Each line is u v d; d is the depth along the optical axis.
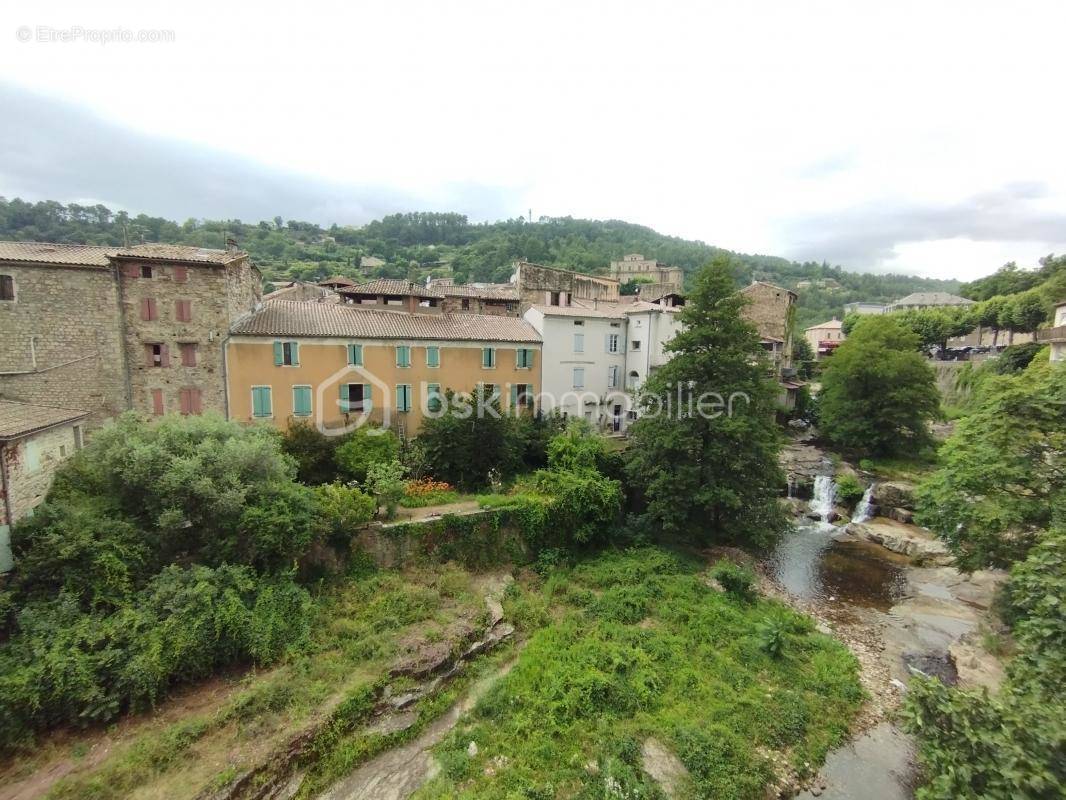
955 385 51.91
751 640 18.28
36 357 23.62
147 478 15.80
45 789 10.87
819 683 16.44
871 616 21.45
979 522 18.22
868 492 33.81
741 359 25.11
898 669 17.81
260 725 12.80
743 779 12.62
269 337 27.58
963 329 59.84
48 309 23.77
